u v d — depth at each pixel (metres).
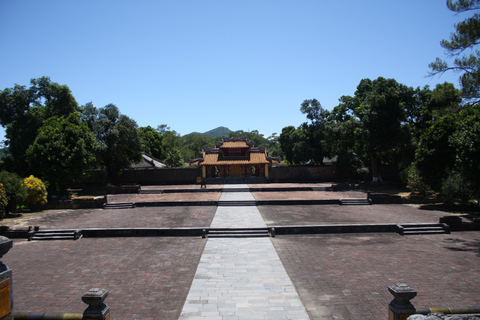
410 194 31.03
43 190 26.91
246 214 22.94
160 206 27.75
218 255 14.20
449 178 23.36
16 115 36.69
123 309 9.16
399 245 15.48
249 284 10.82
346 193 33.38
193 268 12.55
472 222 18.20
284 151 61.34
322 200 27.34
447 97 17.31
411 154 37.47
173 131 83.88
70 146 30.47
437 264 12.56
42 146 29.31
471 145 19.38
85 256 14.51
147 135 65.94
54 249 15.80
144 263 13.29
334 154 46.03
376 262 12.94
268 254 14.23
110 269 12.62
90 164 37.69
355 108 40.22
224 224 19.48
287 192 35.47
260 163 48.12
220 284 10.86
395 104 35.16
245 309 9.00
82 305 9.54
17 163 35.47
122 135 42.56
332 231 18.22
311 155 49.78
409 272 11.73
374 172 40.19
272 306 9.17
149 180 47.59
